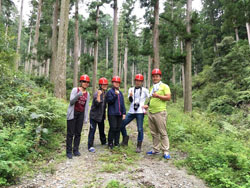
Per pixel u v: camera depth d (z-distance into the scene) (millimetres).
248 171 3062
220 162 3498
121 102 4391
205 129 5602
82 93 3945
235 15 18375
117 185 2730
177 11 25391
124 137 4676
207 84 16891
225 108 9766
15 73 7621
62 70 8289
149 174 3184
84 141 5031
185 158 4004
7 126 3936
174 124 6090
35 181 2865
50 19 18484
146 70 42438
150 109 4215
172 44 15680
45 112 4625
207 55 24297
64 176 3055
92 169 3326
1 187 2617
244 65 12641
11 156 3059
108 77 33875
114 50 15852
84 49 47906
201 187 2848
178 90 23656
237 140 4758
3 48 6832
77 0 16719
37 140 3889
